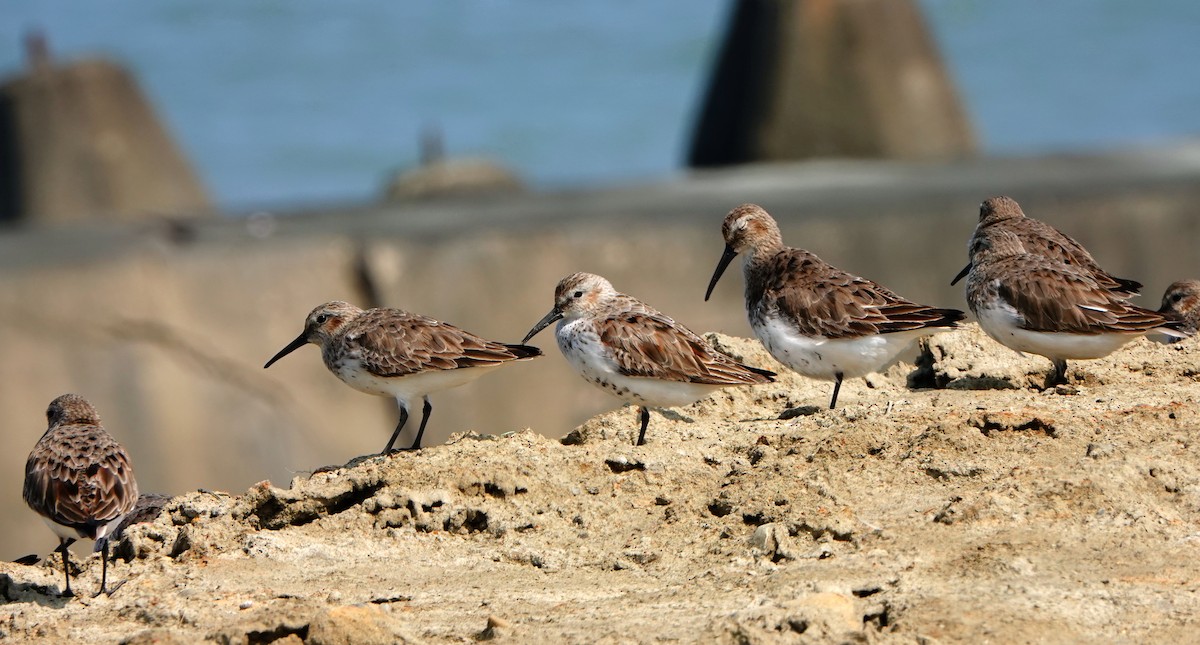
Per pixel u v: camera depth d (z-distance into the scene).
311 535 10.13
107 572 10.12
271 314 21.12
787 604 8.09
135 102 29.91
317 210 25.16
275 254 21.23
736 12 31.28
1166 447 9.81
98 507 9.66
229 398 20.77
